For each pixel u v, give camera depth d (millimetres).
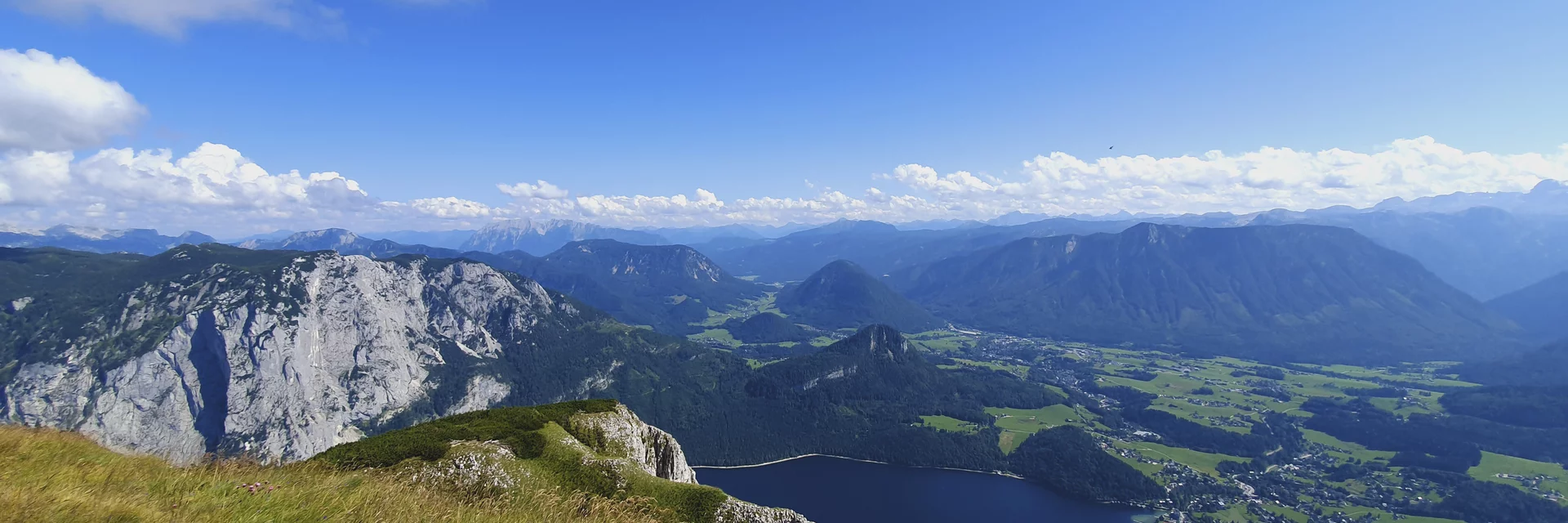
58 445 26375
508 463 44375
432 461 43781
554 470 45969
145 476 23891
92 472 22875
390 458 43281
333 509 22359
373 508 23297
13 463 22859
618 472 47531
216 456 29812
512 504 31859
